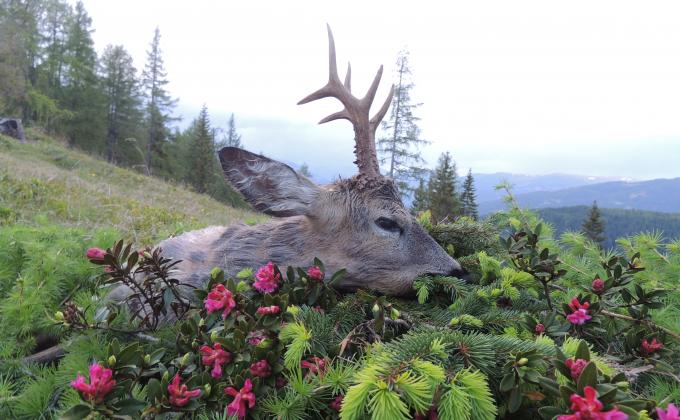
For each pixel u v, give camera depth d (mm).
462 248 676
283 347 368
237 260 577
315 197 581
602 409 229
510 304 499
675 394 344
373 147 632
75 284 679
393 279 557
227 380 350
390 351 325
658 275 543
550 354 319
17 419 425
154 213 1662
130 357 323
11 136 4211
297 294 447
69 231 827
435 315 467
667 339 428
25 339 558
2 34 7043
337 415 321
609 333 432
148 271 467
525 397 303
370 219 568
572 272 569
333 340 403
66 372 432
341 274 461
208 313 406
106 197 1752
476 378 287
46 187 1623
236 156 583
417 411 275
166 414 315
